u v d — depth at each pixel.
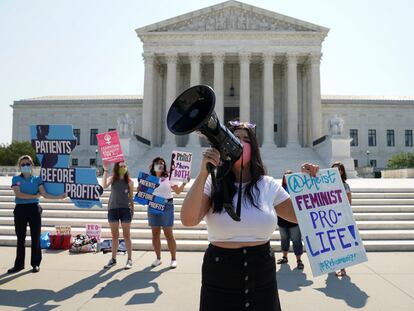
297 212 4.54
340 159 39.22
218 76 55.00
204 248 11.57
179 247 11.58
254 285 3.39
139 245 11.64
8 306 6.79
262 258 3.48
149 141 54.41
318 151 47.62
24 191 9.08
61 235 11.59
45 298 7.20
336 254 4.50
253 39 55.50
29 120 81.12
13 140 79.38
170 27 57.06
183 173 10.52
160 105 60.84
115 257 9.63
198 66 55.44
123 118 43.34
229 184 3.61
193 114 2.90
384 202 15.99
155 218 9.59
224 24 56.59
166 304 6.87
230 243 3.47
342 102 78.69
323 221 4.59
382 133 79.12
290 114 54.47
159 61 59.16
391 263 10.04
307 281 8.42
